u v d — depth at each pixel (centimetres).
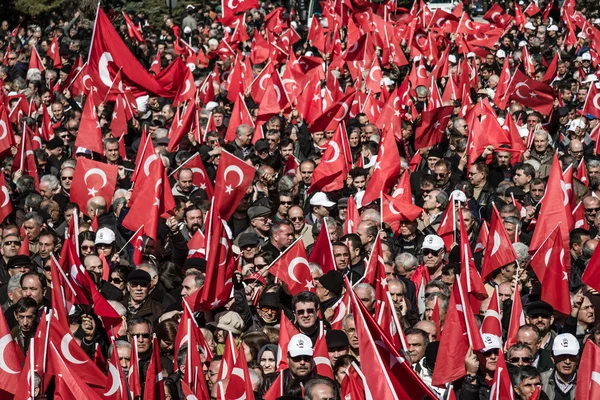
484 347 2028
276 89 4116
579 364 1973
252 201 3216
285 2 8306
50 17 8225
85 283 2277
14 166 3512
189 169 3241
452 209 2902
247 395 1883
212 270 2378
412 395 1750
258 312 2461
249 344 2217
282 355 2139
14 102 4484
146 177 3008
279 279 2475
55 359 1883
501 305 2450
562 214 2741
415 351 2167
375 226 2731
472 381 2033
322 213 3098
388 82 4931
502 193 3212
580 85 5094
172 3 7588
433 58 5919
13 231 2797
